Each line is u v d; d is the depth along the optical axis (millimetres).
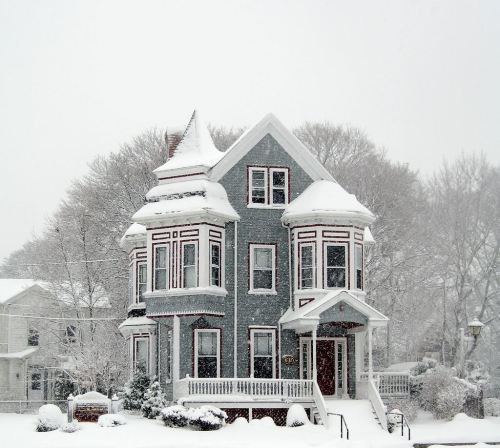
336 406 37656
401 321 60688
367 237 45500
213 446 31234
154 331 44000
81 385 52875
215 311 39625
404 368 54562
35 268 68438
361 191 61938
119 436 33156
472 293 58562
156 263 40750
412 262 60469
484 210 57656
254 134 42344
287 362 40625
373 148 68188
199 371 39688
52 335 60156
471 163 60812
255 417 37938
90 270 59531
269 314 41062
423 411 41188
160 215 40188
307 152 42969
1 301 61719
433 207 61625
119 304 59531
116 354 54625
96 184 64125
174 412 35562
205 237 39594
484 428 37344
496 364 58281
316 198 40969
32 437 33094
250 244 41469
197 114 44094
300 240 40969
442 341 55969
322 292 40000
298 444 32188
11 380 61312
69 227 63000
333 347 41219
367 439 34625
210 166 41438
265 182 42250
